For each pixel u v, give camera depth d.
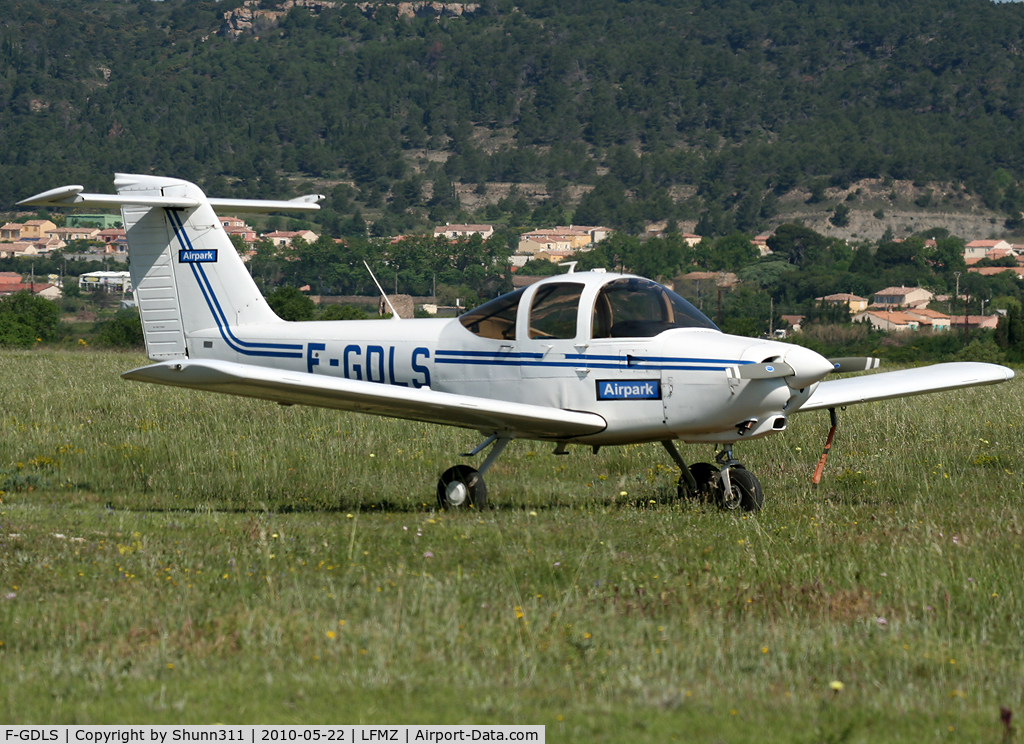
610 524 30.28
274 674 17.64
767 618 21.27
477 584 22.98
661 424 32.72
